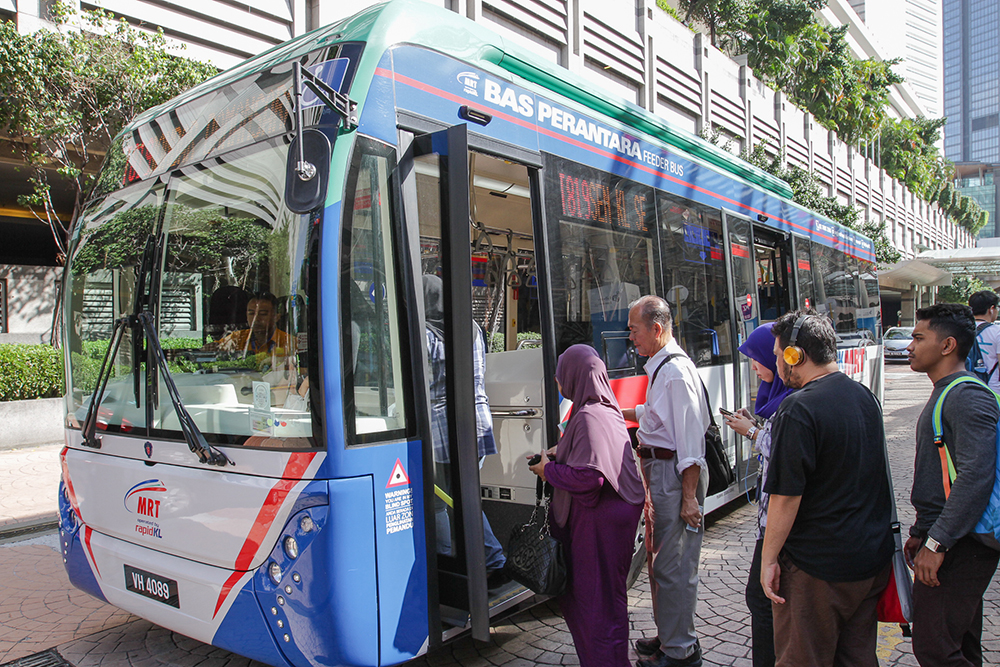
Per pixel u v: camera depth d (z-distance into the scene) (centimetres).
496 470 425
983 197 15388
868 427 242
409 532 293
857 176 4412
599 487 283
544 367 380
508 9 1566
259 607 281
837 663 250
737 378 617
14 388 932
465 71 356
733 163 697
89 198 388
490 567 371
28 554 549
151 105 979
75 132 988
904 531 584
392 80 312
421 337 308
